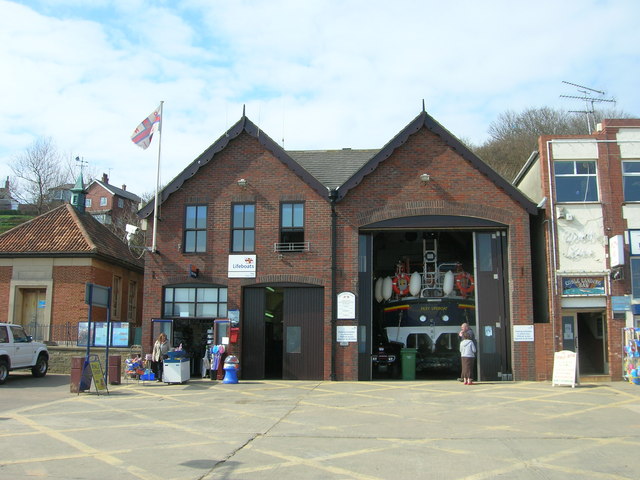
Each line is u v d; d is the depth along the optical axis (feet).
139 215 71.31
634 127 68.49
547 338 65.10
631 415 43.55
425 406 48.14
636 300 65.82
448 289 76.43
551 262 66.44
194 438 35.60
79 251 81.92
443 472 27.96
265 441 34.86
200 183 70.90
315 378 66.59
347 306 66.85
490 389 58.44
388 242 86.63
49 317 81.05
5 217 197.98
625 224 67.15
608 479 26.78
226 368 63.93
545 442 34.55
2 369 62.59
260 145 70.74
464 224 67.15
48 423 40.42
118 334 75.10
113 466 28.81
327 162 77.92
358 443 34.32
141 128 73.26
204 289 69.56
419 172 68.08
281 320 78.28
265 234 69.05
